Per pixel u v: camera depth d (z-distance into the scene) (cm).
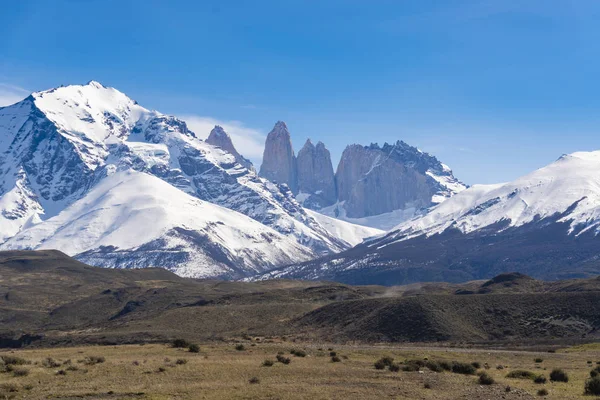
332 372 7900
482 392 6600
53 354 10425
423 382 7194
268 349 11344
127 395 6175
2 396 6091
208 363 8638
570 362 10438
